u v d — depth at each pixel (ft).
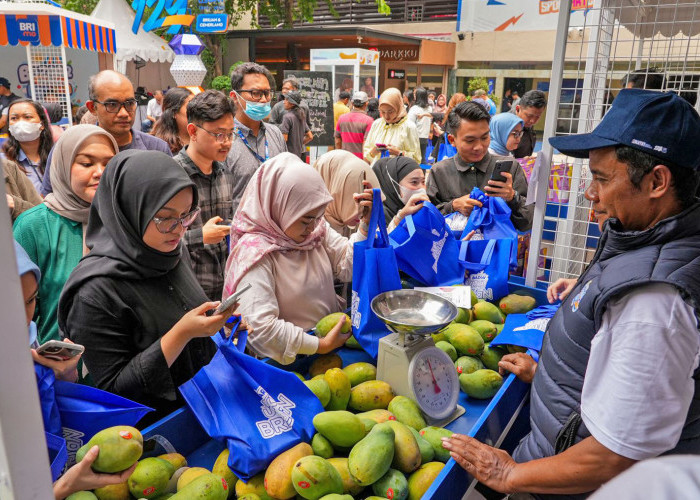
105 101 9.46
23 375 1.61
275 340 5.39
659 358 3.37
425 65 47.73
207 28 32.19
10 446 1.59
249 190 6.13
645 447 3.42
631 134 3.68
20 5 23.17
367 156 19.89
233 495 4.05
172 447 4.28
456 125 10.00
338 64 35.55
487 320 6.69
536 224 7.57
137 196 4.70
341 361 5.58
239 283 5.74
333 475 3.71
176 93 12.11
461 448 4.13
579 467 3.67
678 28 9.60
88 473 3.33
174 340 4.44
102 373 4.76
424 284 7.23
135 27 34.86
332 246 6.95
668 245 3.67
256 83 10.93
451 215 9.12
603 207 4.05
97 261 4.92
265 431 4.13
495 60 44.96
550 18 41.68
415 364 4.80
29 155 11.59
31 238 6.69
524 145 16.48
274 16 46.03
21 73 34.32
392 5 51.62
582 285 4.19
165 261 5.04
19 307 1.59
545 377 4.41
